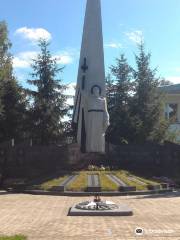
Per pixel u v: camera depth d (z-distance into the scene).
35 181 24.67
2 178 27.34
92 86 27.70
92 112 26.92
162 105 36.22
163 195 21.66
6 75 35.62
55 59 35.97
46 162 28.62
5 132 34.66
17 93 34.84
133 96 36.59
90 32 28.38
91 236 10.80
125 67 37.16
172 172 29.67
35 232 11.50
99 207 14.94
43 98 35.41
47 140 35.75
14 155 28.75
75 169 27.72
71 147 28.59
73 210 14.70
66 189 22.14
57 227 12.23
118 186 22.39
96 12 28.55
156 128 35.75
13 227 12.37
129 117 35.41
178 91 46.31
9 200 19.41
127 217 14.06
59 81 36.03
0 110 32.66
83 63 28.19
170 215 14.55
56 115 35.34
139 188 22.66
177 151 29.88
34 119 35.06
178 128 40.25
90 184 22.64
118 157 29.36
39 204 17.91
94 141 26.94
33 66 35.81
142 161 29.64
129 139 35.53
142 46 36.97
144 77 36.53
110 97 36.81
